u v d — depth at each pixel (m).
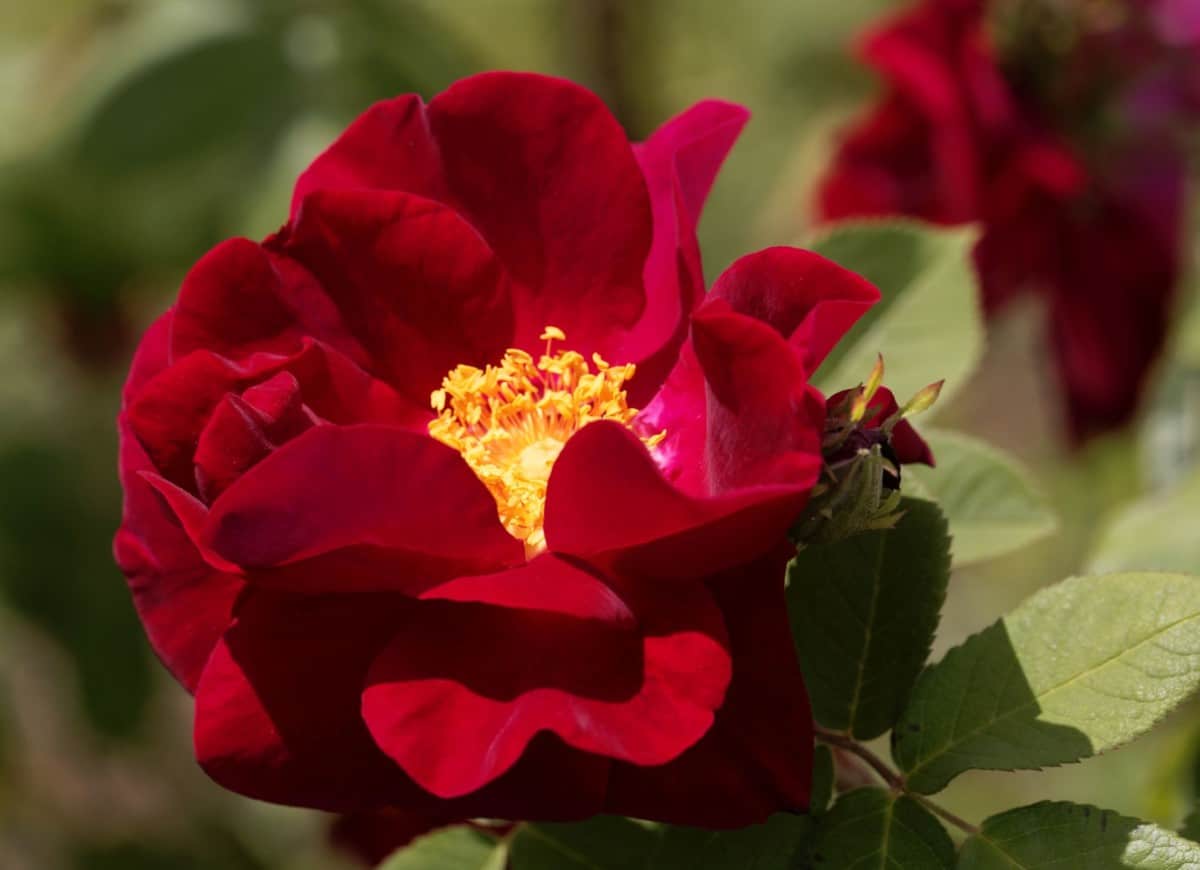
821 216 0.73
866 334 0.61
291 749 0.54
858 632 0.56
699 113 0.57
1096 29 0.71
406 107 0.57
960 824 0.55
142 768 0.98
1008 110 0.69
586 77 1.02
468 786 0.52
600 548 0.54
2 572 0.95
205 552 0.53
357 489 0.53
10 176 0.88
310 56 0.84
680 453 0.58
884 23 0.71
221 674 0.54
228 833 0.97
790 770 0.53
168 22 0.85
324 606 0.55
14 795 0.97
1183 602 0.54
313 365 0.57
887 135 0.72
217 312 0.57
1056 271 0.71
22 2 1.02
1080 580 0.55
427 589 0.54
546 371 0.59
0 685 0.98
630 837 0.57
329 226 0.57
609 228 0.58
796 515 0.52
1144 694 0.54
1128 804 0.82
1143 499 0.66
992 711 0.55
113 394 0.99
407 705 0.53
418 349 0.58
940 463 0.60
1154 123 0.71
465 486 0.54
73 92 0.87
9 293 0.92
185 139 0.83
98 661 0.95
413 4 0.91
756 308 0.54
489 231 0.58
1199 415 0.68
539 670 0.53
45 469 0.97
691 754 0.54
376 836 0.65
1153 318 0.71
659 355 0.58
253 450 0.54
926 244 0.61
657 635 0.54
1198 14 0.70
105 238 0.89
